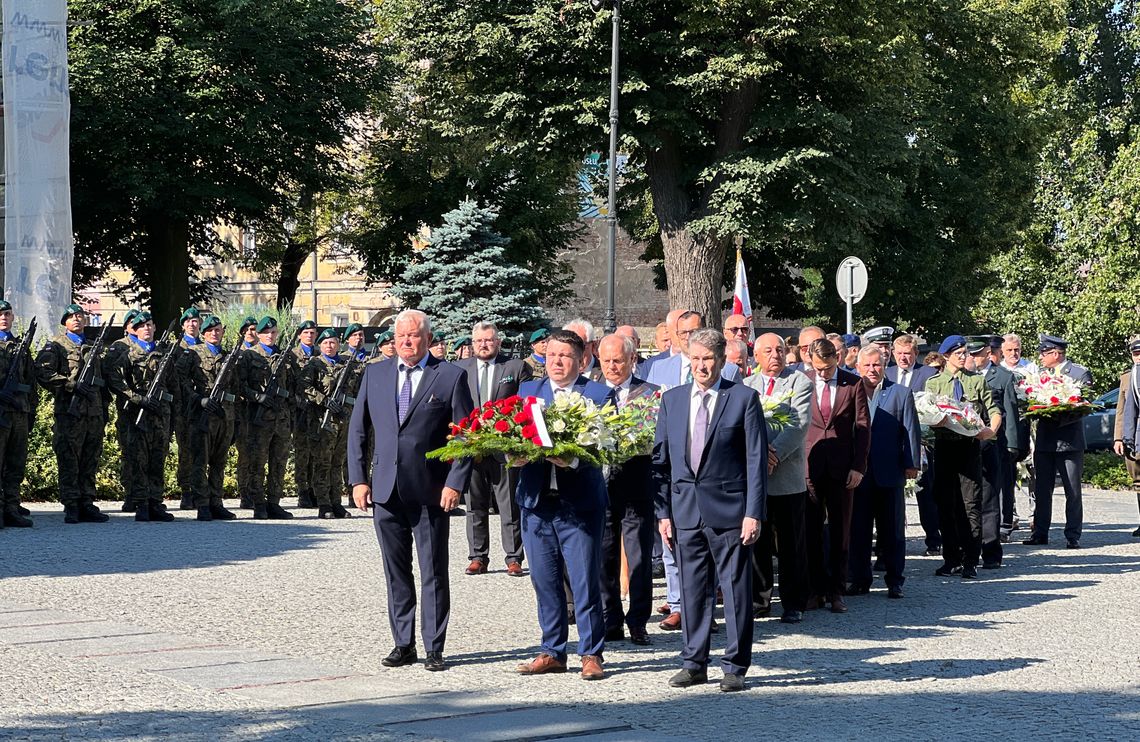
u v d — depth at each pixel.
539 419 7.96
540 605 8.24
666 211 32.16
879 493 11.53
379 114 42.50
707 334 7.98
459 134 34.19
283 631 9.21
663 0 30.62
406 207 43.84
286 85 37.94
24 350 14.91
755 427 7.83
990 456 13.30
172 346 16.11
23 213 23.27
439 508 8.23
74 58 34.47
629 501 9.28
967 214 38.00
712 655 8.85
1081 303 30.45
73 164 37.00
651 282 57.12
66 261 23.61
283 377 16.73
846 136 31.27
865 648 9.11
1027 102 44.97
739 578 7.81
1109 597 11.34
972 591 11.76
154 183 35.94
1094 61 49.56
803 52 31.53
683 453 7.94
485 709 7.12
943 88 38.06
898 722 6.96
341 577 11.57
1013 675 8.17
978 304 39.16
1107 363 30.67
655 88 30.80
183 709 6.96
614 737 6.56
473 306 29.06
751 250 41.09
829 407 10.85
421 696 7.43
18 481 14.95
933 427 12.48
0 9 23.94
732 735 6.66
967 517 12.52
